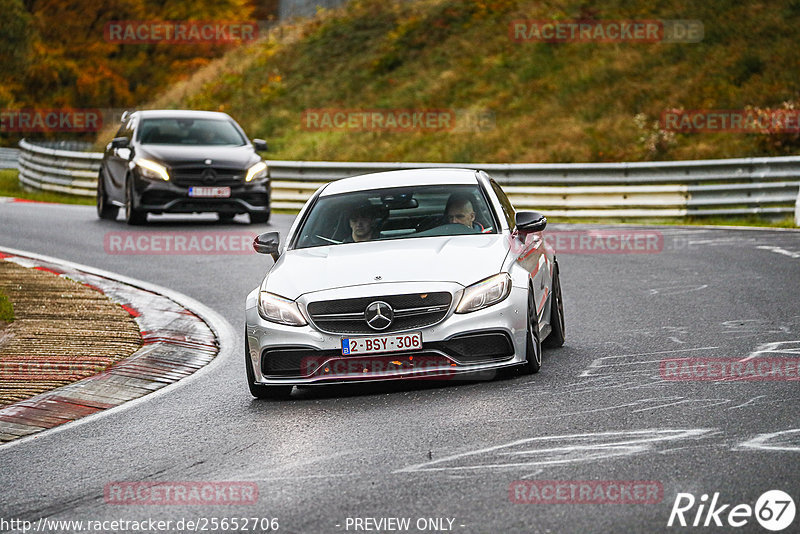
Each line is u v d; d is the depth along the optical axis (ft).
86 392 97.71
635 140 350.02
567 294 145.79
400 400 87.40
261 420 83.97
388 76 470.39
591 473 62.08
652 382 87.25
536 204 268.00
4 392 97.40
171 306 143.74
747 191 246.27
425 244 95.96
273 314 90.53
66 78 652.48
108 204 247.09
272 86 488.85
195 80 547.49
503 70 438.40
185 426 83.61
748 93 359.05
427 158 378.32
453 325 87.92
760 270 159.22
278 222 243.19
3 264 177.58
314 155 407.23
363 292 88.69
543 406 80.69
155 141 237.86
